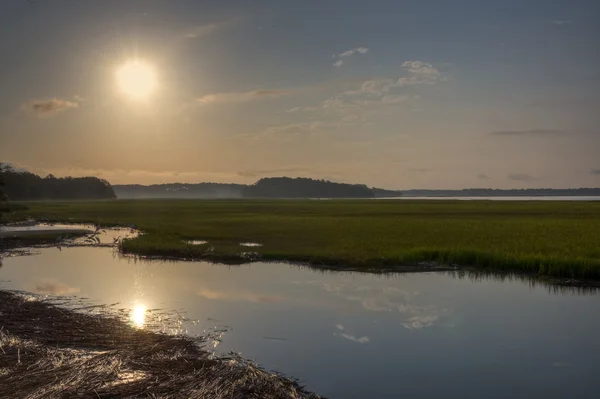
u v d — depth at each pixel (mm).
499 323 13305
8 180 194000
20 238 36688
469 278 20250
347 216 61688
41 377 8938
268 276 20781
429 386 8992
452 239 30938
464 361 10305
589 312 14562
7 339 11164
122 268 23109
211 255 26344
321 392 8703
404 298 16453
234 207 99875
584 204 102812
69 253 29328
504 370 9859
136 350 10594
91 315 13719
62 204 127312
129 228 48406
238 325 12883
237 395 8266
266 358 10406
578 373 9680
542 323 13328
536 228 38250
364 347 11211
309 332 12305
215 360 10109
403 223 45812
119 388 8484
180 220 55375
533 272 20922
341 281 19609
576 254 23078
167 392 8336
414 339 11820
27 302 15258
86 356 10148
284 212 75062
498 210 75250
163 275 21031
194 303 15508
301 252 26156
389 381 9234
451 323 13266
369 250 26625
